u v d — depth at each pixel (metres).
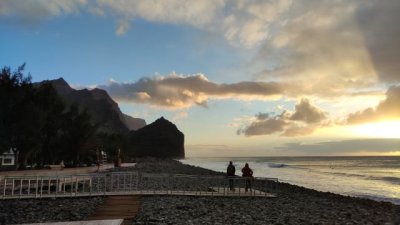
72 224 7.24
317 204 29.67
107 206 22.20
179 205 23.61
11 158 61.62
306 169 126.69
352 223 20.05
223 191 31.22
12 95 51.03
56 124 65.44
